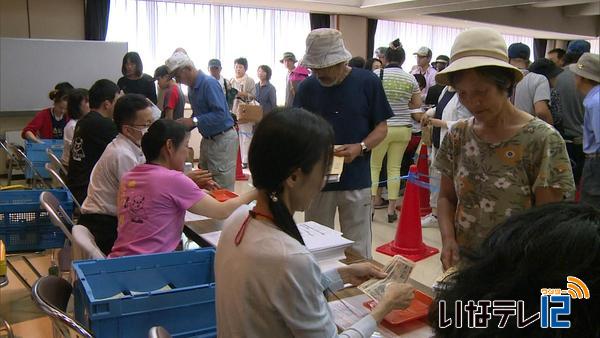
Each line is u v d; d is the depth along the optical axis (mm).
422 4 7824
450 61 1418
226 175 3834
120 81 5141
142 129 2416
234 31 8312
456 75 1372
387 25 10164
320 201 2480
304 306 945
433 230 4176
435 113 4090
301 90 2494
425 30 10883
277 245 950
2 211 2623
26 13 6812
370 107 2418
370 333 1123
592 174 3002
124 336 1351
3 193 2840
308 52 2271
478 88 1328
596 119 2910
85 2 7078
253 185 1002
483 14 9336
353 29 9570
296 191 988
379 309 1171
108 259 1600
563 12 10609
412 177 3404
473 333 544
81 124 3074
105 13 7168
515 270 526
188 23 7867
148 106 2436
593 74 2943
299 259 941
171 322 1402
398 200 5059
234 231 1017
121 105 2396
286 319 938
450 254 1535
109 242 2420
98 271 1582
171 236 1974
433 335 613
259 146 959
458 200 1588
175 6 7730
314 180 981
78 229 2037
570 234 507
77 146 3076
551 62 4074
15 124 6582
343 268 1484
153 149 2002
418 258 3297
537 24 10164
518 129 1400
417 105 4465
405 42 10570
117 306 1332
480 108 1358
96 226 2406
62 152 4355
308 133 946
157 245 1923
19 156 4340
